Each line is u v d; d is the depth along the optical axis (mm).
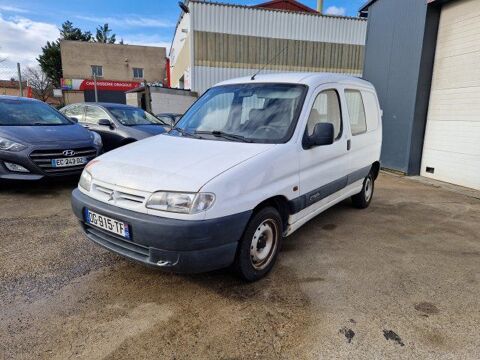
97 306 2645
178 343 2268
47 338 2283
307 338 2334
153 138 3611
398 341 2322
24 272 3105
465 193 6660
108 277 3064
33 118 6203
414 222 4812
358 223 4707
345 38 20703
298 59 20391
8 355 2125
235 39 19406
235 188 2607
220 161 2775
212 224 2465
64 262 3311
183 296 2801
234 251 2697
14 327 2381
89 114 8078
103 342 2260
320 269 3320
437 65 7789
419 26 7770
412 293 2930
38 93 36938
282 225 3254
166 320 2496
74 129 6148
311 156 3436
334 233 4305
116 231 2672
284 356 2170
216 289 2910
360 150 4602
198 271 2557
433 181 7770
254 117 3500
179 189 2475
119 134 7340
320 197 3746
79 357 2125
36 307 2609
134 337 2314
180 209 2441
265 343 2281
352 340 2322
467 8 6992
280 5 24875
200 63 19234
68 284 2939
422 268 3400
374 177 5520
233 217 2582
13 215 4539
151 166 2762
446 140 7629
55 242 3740
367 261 3523
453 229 4562
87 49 42562
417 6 7812
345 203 5680
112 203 2703
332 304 2734
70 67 42406
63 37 56844
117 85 38281
